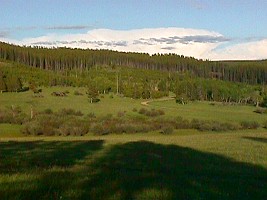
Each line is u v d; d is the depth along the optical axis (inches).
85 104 4621.1
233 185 613.9
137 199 433.1
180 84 6628.9
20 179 485.1
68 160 1061.8
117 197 426.6
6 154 1163.3
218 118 3860.7
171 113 4119.1
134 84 6486.2
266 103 5472.4
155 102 5364.2
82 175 553.9
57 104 4458.7
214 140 1990.7
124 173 644.1
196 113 4212.6
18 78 5605.3
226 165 1066.7
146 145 1704.0
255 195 532.1
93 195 426.6
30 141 1916.8
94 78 6850.4
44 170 609.6
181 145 1701.5
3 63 7116.1
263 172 914.7
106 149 1513.3
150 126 3233.3
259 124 3582.7
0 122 3304.6
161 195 457.4
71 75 6993.1
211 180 668.1
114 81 6771.7
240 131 3353.8
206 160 1188.5
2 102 4384.8
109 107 4424.2
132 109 4288.9
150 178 598.9
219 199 475.8
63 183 475.5
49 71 7239.2
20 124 3277.6
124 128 3147.1
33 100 4692.4
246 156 1300.4
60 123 3166.8
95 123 3196.4
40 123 3102.9
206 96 6230.3
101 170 663.8
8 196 393.4
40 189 432.8
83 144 1727.4
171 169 952.3
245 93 6072.8
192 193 488.4
